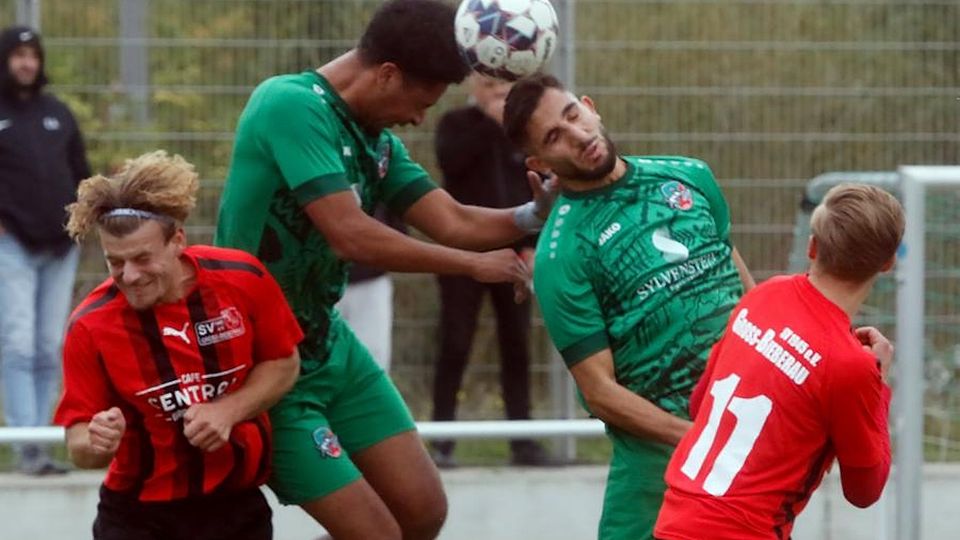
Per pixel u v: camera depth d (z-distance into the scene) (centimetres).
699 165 1653
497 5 1628
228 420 1520
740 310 1469
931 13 2830
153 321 1520
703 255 1598
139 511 1577
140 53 2772
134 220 1463
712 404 1447
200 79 2778
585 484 2569
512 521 2544
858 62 2838
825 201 1436
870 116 2841
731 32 2823
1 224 2592
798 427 1401
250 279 1558
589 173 1576
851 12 2830
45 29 2767
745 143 2834
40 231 2603
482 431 2016
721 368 1453
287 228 1633
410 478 1766
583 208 1595
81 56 2770
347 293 2627
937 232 2202
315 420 1705
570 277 1583
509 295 2728
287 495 1709
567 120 1559
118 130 2773
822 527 2436
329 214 1583
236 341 1544
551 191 1730
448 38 1598
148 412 1530
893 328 2528
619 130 2820
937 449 2319
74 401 1518
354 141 1644
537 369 2817
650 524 1608
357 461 1762
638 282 1574
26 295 2608
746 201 2842
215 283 1537
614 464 1638
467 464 2712
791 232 2842
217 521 1598
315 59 2769
